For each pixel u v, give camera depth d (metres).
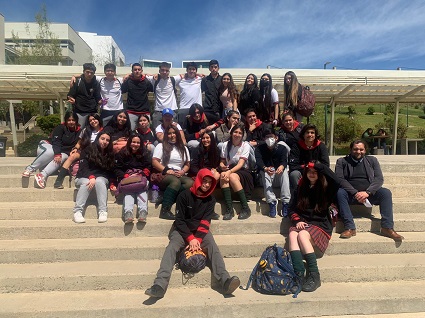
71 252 4.02
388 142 18.44
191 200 4.00
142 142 5.09
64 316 3.24
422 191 5.59
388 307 3.46
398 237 4.30
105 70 6.68
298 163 5.05
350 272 3.87
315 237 4.03
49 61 24.45
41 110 23.38
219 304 3.35
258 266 3.73
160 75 6.97
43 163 5.52
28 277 3.60
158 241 4.28
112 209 4.81
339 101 14.54
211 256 3.83
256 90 6.55
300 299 3.45
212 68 6.86
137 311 3.28
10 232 4.35
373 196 4.70
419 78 10.30
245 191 4.99
